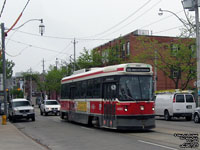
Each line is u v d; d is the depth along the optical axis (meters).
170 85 47.91
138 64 17.00
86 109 20.95
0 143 13.58
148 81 17.05
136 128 16.25
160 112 28.81
